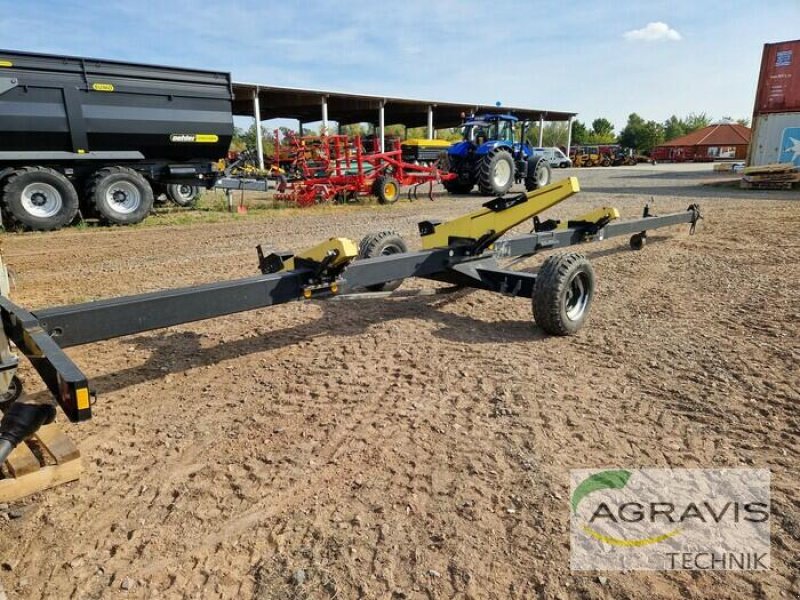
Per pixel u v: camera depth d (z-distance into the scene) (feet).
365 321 15.40
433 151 63.72
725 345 13.15
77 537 7.13
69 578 6.49
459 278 15.23
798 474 8.22
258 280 10.14
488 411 10.13
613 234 19.72
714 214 35.86
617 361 12.33
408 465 8.54
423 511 7.52
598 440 9.14
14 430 6.02
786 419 9.73
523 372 11.78
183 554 6.84
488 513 7.47
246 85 70.23
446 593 6.21
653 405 10.28
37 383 11.59
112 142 33.88
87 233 31.83
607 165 167.63
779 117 56.24
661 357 12.51
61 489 8.05
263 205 47.09
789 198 45.93
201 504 7.74
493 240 14.83
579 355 12.71
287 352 13.19
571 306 14.15
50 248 27.04
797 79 54.34
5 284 13.62
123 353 13.16
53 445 8.14
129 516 7.51
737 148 200.95
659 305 16.52
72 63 31.40
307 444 9.15
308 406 10.46
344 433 9.46
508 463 8.54
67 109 31.48
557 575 6.45
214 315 9.59
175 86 35.22
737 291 17.78
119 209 34.83
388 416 10.01
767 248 24.39
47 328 7.80
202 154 38.60
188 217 38.91
